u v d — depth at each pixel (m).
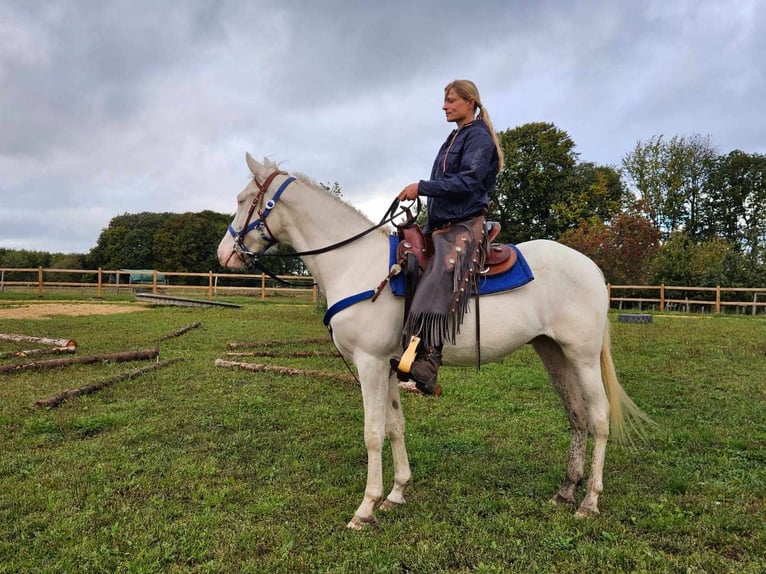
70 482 3.40
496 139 3.08
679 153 37.78
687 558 2.55
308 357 8.38
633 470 3.73
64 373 6.61
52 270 21.48
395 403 3.27
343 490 3.35
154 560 2.53
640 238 25.56
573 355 3.21
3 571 2.42
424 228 3.27
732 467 3.73
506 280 3.05
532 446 4.24
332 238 3.22
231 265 3.39
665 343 10.12
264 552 2.64
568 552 2.64
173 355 8.20
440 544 2.69
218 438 4.34
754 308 20.41
